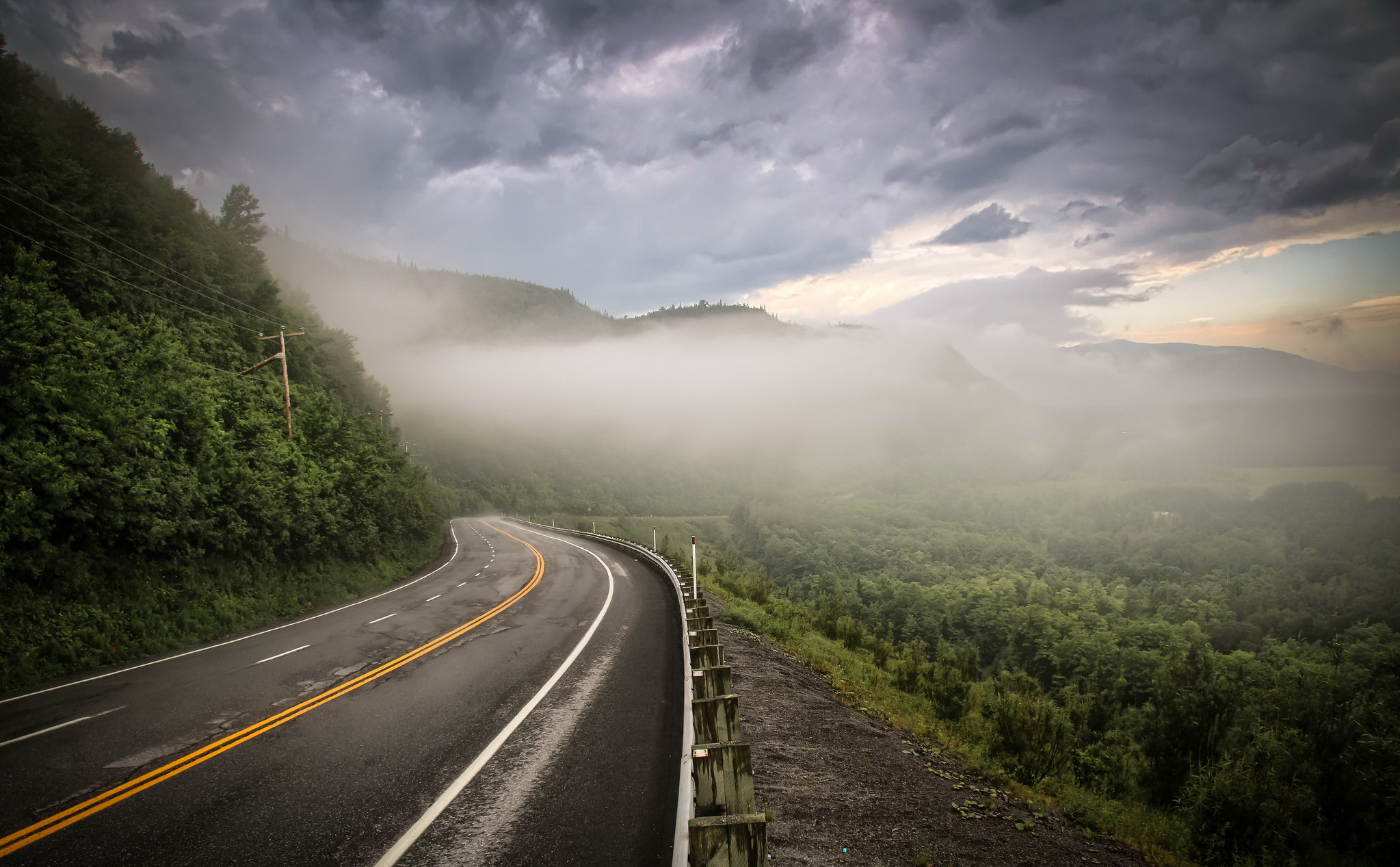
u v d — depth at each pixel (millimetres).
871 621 72250
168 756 6512
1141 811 8984
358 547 26609
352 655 11805
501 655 11711
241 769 6156
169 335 22625
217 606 15758
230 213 60125
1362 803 9195
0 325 14070
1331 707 11266
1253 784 8766
